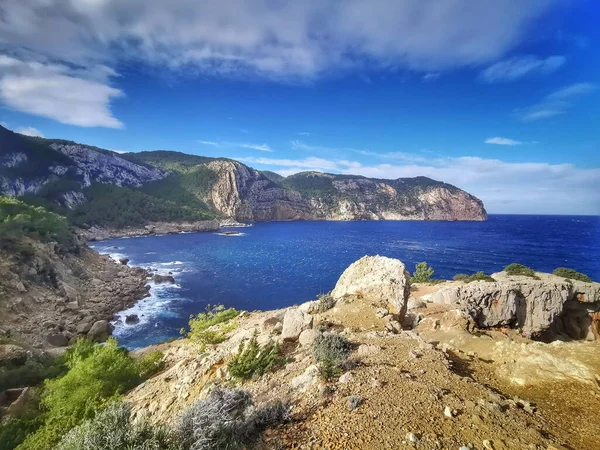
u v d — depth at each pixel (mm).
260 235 170625
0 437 14359
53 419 14492
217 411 7391
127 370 18578
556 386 10438
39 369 24562
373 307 18234
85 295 54938
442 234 176500
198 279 73750
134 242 136750
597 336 34812
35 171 186250
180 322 47656
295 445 6465
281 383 10023
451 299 33844
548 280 37125
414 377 9398
